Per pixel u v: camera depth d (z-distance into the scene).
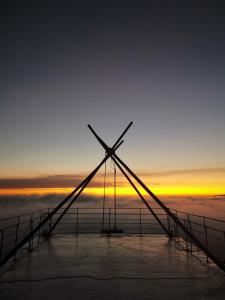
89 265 6.62
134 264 6.74
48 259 7.22
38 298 4.54
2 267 6.39
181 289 4.99
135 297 4.61
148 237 11.26
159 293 4.79
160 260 7.16
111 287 5.09
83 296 4.64
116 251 8.34
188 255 7.79
